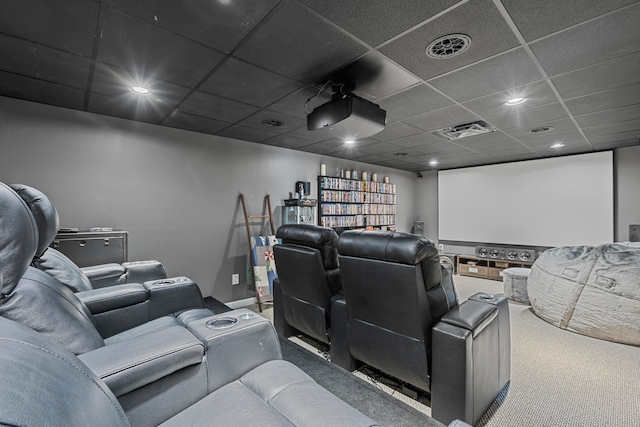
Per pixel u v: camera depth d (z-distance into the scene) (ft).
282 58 6.69
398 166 21.58
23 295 3.03
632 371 7.59
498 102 9.20
